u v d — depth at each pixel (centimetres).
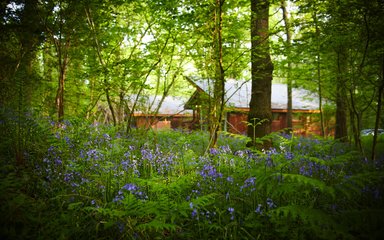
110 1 719
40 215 301
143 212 290
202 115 781
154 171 509
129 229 287
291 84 1370
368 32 611
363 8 558
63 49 866
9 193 318
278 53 781
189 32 761
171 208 311
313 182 261
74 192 362
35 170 401
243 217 330
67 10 748
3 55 739
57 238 271
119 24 843
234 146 785
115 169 432
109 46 854
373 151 677
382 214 265
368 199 351
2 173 374
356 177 296
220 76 694
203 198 305
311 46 794
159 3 688
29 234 275
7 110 553
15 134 483
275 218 304
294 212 254
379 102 670
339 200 355
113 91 782
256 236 301
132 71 728
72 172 401
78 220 303
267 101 789
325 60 891
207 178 427
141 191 368
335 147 819
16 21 688
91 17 770
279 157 459
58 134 548
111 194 374
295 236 287
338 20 649
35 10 709
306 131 2209
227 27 729
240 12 771
